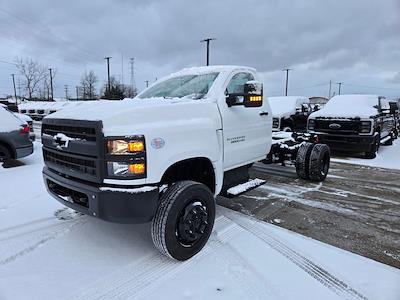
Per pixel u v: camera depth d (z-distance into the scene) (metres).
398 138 15.05
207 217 3.24
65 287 2.69
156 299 2.54
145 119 2.87
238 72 4.28
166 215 2.86
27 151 7.41
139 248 3.34
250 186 4.33
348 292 2.63
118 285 2.72
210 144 3.45
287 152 6.15
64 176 3.15
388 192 5.57
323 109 10.00
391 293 2.62
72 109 3.25
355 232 3.82
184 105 3.30
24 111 24.58
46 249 3.32
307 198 5.16
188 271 2.92
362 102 10.10
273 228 3.89
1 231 3.72
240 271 2.92
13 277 2.83
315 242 3.52
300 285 2.71
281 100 13.45
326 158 6.25
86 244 3.43
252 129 4.40
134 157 2.68
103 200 2.70
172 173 3.38
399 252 3.32
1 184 5.76
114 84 51.78
